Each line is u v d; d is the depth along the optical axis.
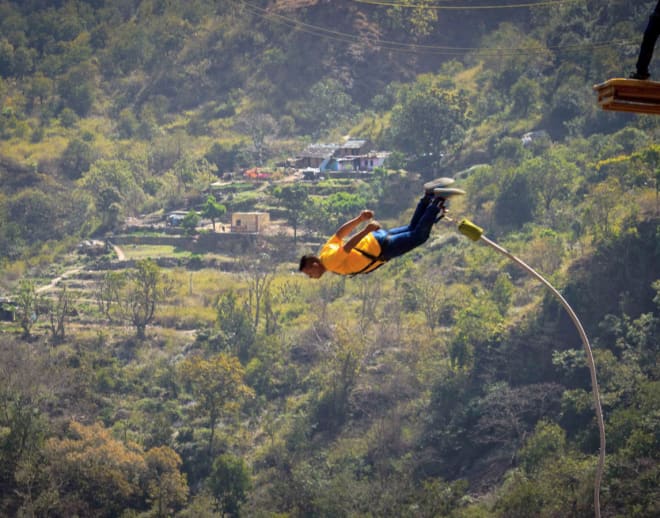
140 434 142.25
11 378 145.62
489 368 143.00
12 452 128.62
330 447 139.75
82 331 186.12
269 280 194.62
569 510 102.31
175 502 126.94
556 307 148.25
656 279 147.12
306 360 164.12
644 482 100.56
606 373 129.25
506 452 128.50
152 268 183.88
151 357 172.62
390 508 114.88
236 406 139.88
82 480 124.62
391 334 161.50
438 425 137.75
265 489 128.38
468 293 169.12
